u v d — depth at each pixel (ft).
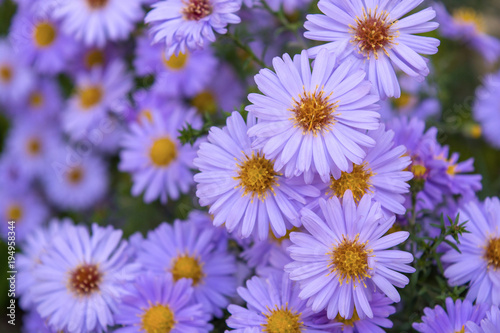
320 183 0.88
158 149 1.15
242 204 0.88
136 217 1.23
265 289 0.92
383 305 0.89
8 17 1.57
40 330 1.10
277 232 0.87
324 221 0.87
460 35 1.30
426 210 0.96
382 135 0.88
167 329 0.96
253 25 1.16
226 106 1.25
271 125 0.85
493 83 1.29
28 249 1.20
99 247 1.02
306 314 0.90
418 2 0.89
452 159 1.01
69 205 1.49
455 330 0.88
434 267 0.96
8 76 1.59
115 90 1.33
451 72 1.37
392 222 0.85
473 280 0.92
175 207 1.20
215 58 1.22
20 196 1.56
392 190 0.88
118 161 1.46
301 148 0.85
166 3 0.96
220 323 1.01
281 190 0.88
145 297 0.97
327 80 0.87
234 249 1.03
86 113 1.35
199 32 0.93
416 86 1.26
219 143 0.89
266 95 0.87
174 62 1.22
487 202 0.95
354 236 0.86
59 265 1.02
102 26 1.19
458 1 1.39
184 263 1.01
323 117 0.86
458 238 0.93
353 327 0.91
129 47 1.32
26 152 1.57
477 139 1.28
